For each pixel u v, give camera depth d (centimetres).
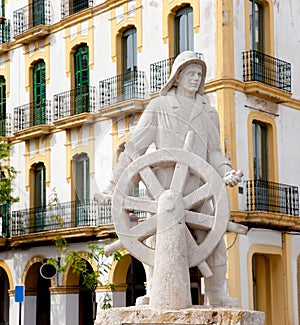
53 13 2875
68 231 2264
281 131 2712
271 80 2638
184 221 733
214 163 807
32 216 2866
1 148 2997
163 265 720
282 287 2650
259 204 2514
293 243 2692
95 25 2367
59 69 2755
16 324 3147
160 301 716
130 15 2386
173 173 755
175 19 2612
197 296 841
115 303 2548
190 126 794
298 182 2777
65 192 2114
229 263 2416
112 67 1472
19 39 3133
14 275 3147
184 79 803
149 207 745
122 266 2581
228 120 2475
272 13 2712
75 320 2870
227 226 741
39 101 3012
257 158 2631
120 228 749
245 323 691
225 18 2505
